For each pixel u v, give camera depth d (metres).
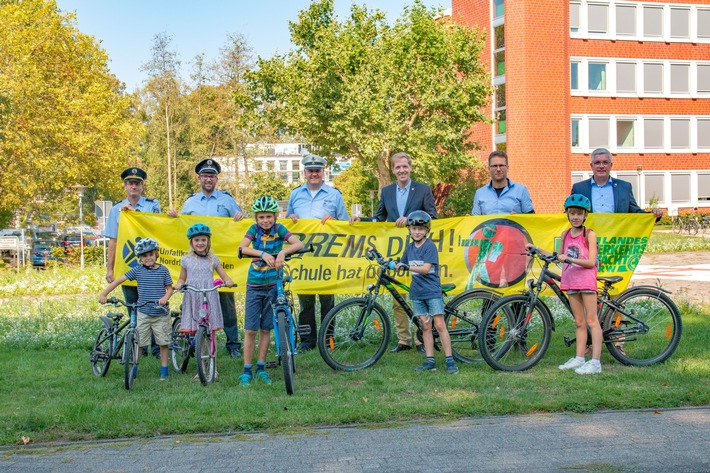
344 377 7.49
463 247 9.27
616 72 48.94
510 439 5.27
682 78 50.41
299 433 5.56
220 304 8.30
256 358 8.77
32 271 22.55
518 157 44.06
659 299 7.95
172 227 9.36
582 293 7.59
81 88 36.38
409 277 9.13
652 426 5.53
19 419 5.93
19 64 31.77
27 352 9.51
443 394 6.62
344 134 42.91
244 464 4.87
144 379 7.71
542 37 43.88
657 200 45.59
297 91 44.72
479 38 48.56
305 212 9.40
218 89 59.22
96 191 51.28
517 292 9.21
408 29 45.91
